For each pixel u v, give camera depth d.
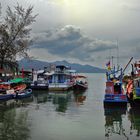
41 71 71.00
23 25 63.16
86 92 63.97
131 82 45.75
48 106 39.25
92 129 25.61
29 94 50.44
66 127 26.11
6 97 44.34
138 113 33.94
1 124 27.08
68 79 68.94
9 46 62.72
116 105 37.50
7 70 64.75
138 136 23.64
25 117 30.70
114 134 24.11
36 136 22.83
